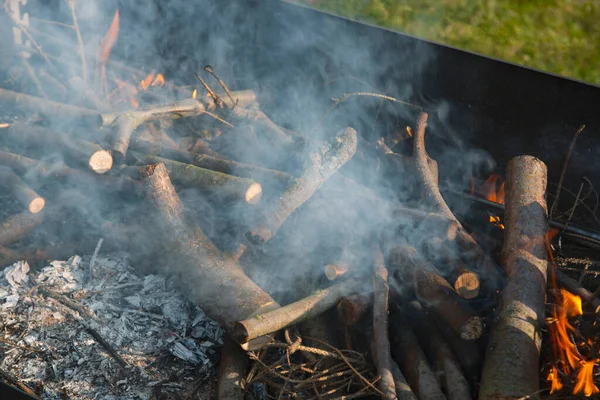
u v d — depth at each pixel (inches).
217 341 72.5
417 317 71.5
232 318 69.7
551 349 67.9
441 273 71.6
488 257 71.4
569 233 79.4
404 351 69.2
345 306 70.0
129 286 76.0
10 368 69.5
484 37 78.5
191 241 73.7
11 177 79.8
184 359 71.1
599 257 78.9
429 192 77.7
